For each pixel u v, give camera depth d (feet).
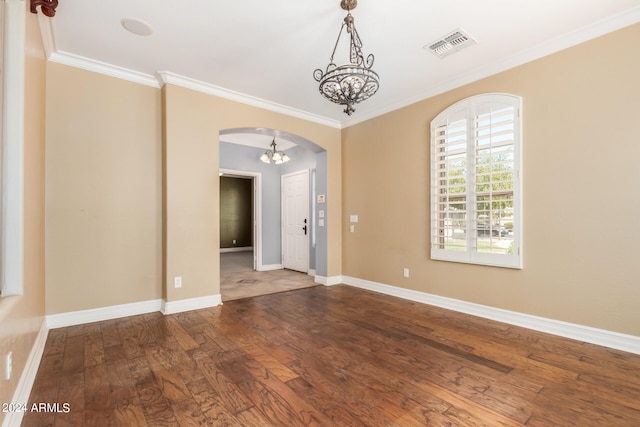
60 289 9.73
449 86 11.84
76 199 10.00
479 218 10.85
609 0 7.41
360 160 15.72
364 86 7.24
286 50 9.64
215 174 12.33
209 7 7.62
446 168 11.83
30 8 6.68
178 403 5.84
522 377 6.80
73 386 6.40
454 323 10.27
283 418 5.42
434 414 5.54
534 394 6.16
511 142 10.02
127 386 6.41
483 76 10.84
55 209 9.64
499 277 10.44
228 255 30.45
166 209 11.23
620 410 5.64
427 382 6.61
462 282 11.46
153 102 11.53
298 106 14.37
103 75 10.55
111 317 10.61
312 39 9.05
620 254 8.11
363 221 15.53
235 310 11.74
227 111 12.68
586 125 8.63
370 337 9.08
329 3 7.48
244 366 7.30
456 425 5.25
